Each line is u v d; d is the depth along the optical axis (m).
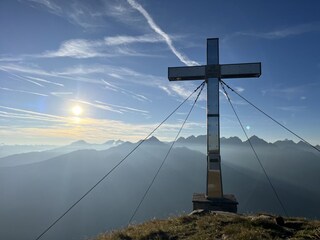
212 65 22.22
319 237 10.53
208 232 12.19
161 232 13.00
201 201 20.06
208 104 21.89
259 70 21.61
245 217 13.99
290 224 12.60
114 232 14.62
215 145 21.36
